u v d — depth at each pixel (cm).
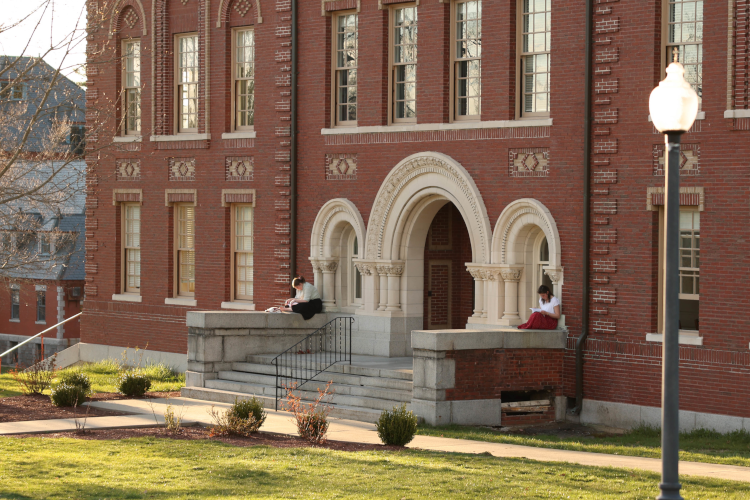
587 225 2128
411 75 2473
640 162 2064
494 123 2272
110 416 2016
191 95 2944
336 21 2612
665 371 923
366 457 1548
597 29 2122
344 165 2569
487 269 2281
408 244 2481
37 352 5266
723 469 1506
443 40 2373
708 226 1964
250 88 2806
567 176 2172
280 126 2697
